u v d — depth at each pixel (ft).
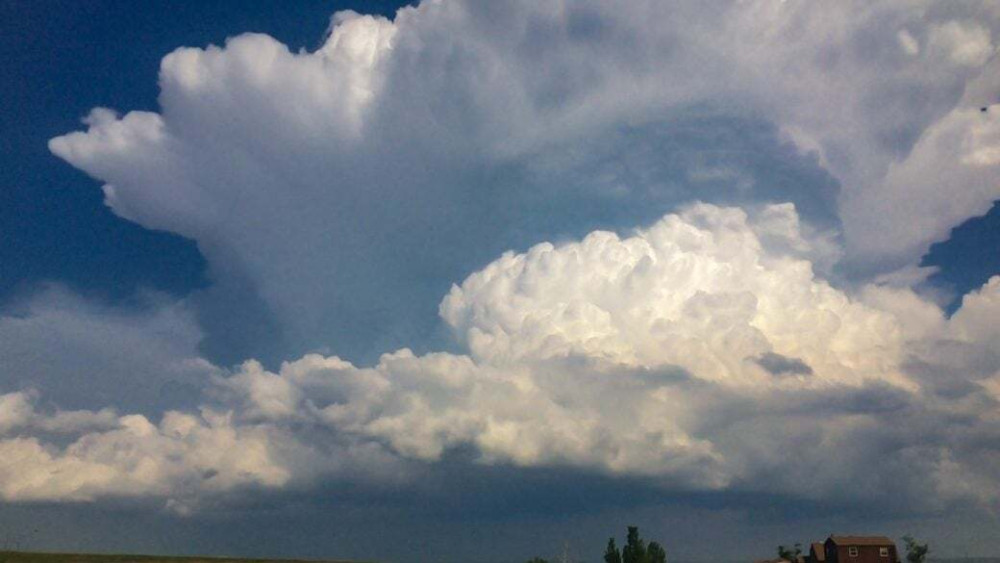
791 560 437.99
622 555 395.34
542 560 409.08
